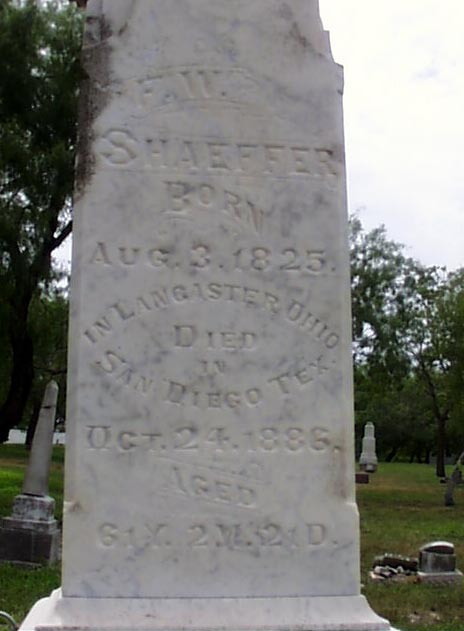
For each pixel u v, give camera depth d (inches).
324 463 57.8
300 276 58.9
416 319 376.2
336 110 60.5
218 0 60.3
